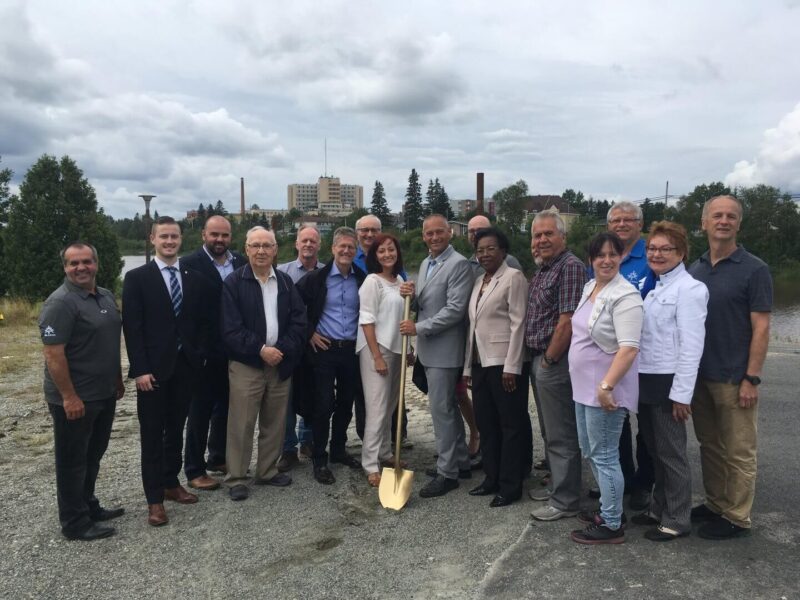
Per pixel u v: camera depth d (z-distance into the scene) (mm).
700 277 3525
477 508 4023
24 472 4812
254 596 2982
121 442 5691
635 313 3180
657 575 3047
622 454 4074
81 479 3598
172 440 4148
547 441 3877
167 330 3881
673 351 3309
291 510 4039
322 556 3387
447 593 2963
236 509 4062
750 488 3389
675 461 3375
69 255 3453
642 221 4109
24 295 18406
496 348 4004
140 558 3389
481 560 3281
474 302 4148
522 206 69125
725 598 2828
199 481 4449
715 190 56312
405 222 95938
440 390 4301
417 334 4250
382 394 4531
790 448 5156
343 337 4660
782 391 7441
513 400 3980
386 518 3889
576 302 3574
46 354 3365
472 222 5055
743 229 54750
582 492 4250
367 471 4520
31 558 3391
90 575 3209
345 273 4723
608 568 3133
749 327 3340
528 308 3910
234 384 4250
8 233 18781
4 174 24516
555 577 3066
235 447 4281
